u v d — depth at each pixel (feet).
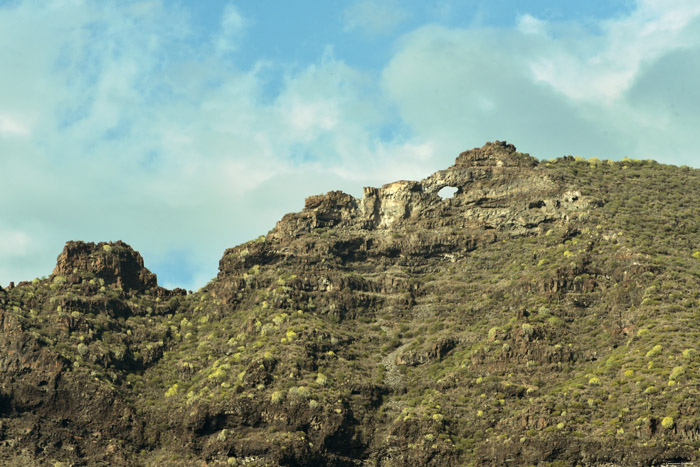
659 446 609.01
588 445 627.05
